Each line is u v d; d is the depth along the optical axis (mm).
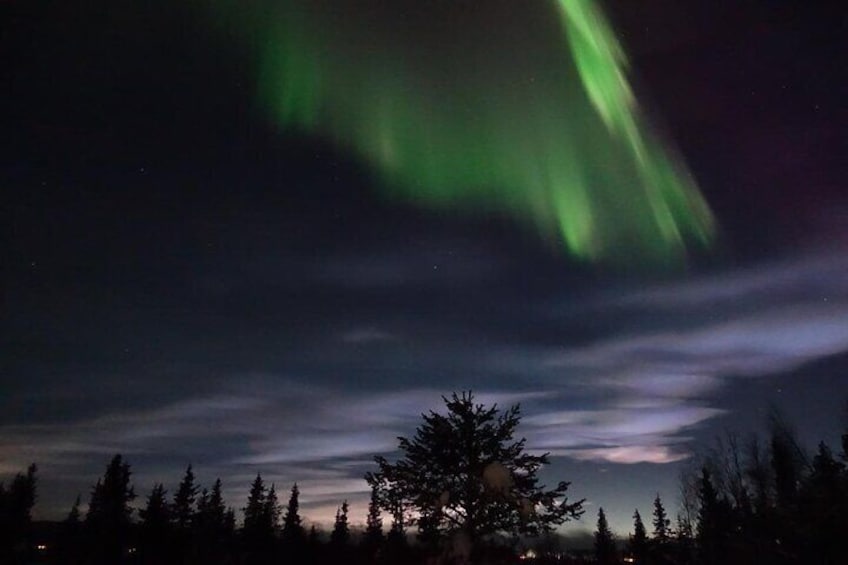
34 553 55906
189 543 53156
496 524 18266
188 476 56594
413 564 18891
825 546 19203
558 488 18922
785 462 31109
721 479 39156
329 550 52625
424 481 18766
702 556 34750
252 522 58562
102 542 51781
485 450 18766
